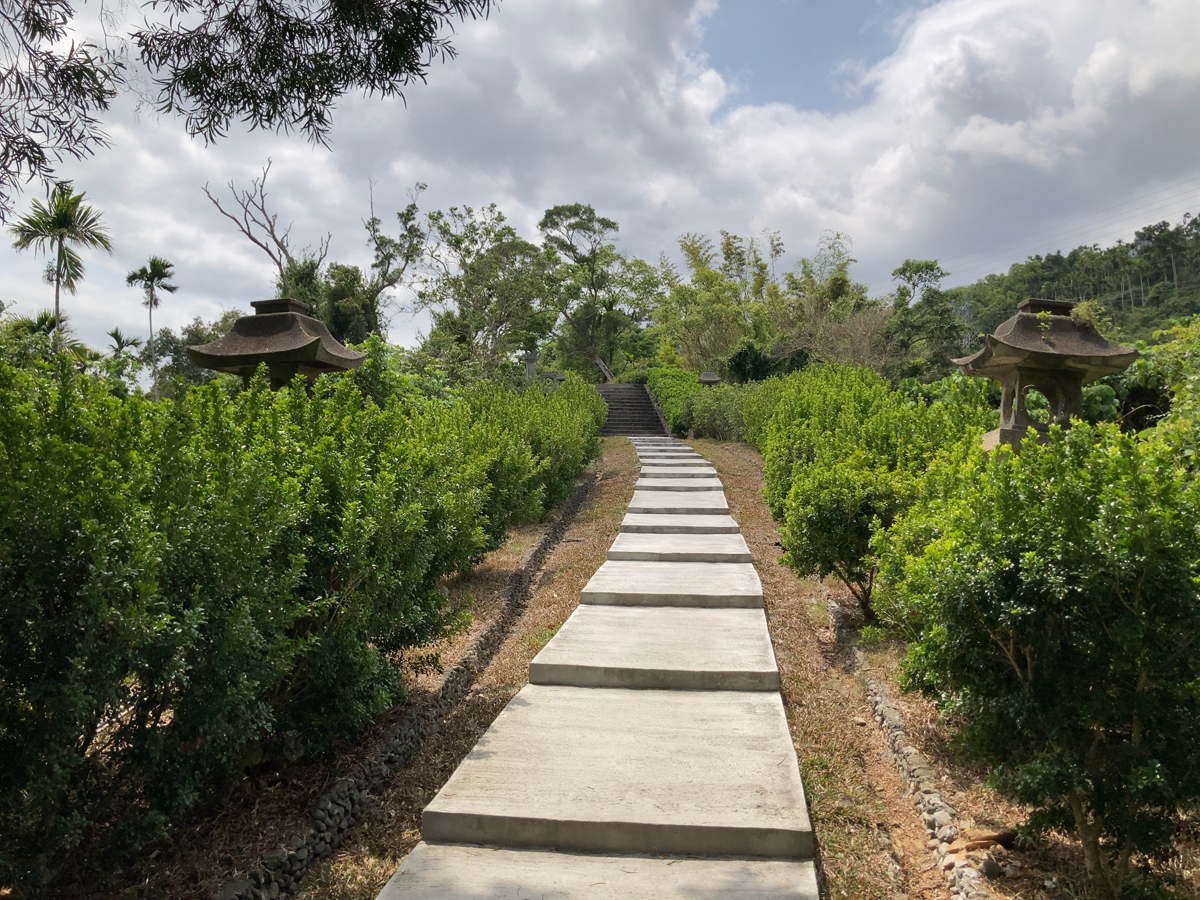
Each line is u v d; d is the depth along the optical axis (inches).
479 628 223.6
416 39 170.6
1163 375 367.6
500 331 1103.6
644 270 1883.6
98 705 89.4
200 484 109.7
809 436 300.7
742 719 152.3
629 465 580.7
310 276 1029.2
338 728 137.9
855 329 1016.9
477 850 111.5
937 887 110.2
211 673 102.6
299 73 174.1
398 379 349.7
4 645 87.4
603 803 116.3
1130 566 88.9
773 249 1691.7
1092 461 99.7
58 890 97.6
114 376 163.5
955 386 356.8
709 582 253.4
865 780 140.8
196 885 104.3
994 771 107.0
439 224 1050.1
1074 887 102.1
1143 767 88.2
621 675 174.4
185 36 166.4
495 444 300.4
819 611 242.5
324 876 113.3
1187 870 103.4
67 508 91.6
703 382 984.3
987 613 101.8
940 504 152.6
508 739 141.8
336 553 134.9
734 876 103.4
